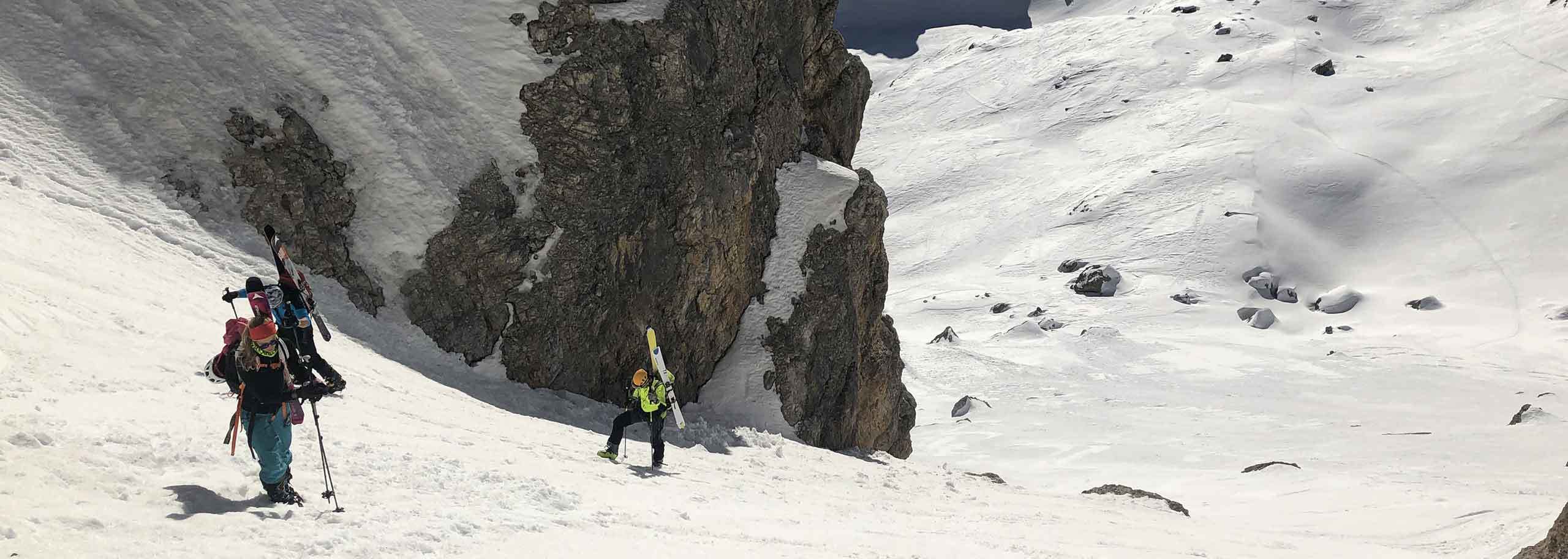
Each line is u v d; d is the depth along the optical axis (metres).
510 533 6.36
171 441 6.95
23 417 6.45
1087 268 134.75
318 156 18.66
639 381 12.27
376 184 18.89
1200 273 142.12
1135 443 49.03
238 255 17.03
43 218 14.83
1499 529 18.70
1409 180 175.12
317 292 17.42
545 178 19.94
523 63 20.33
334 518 5.97
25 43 17.77
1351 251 154.62
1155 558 10.15
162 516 5.41
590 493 8.66
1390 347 98.56
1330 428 54.31
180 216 16.98
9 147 16.20
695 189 21.53
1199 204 167.62
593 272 19.92
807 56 26.33
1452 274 142.25
